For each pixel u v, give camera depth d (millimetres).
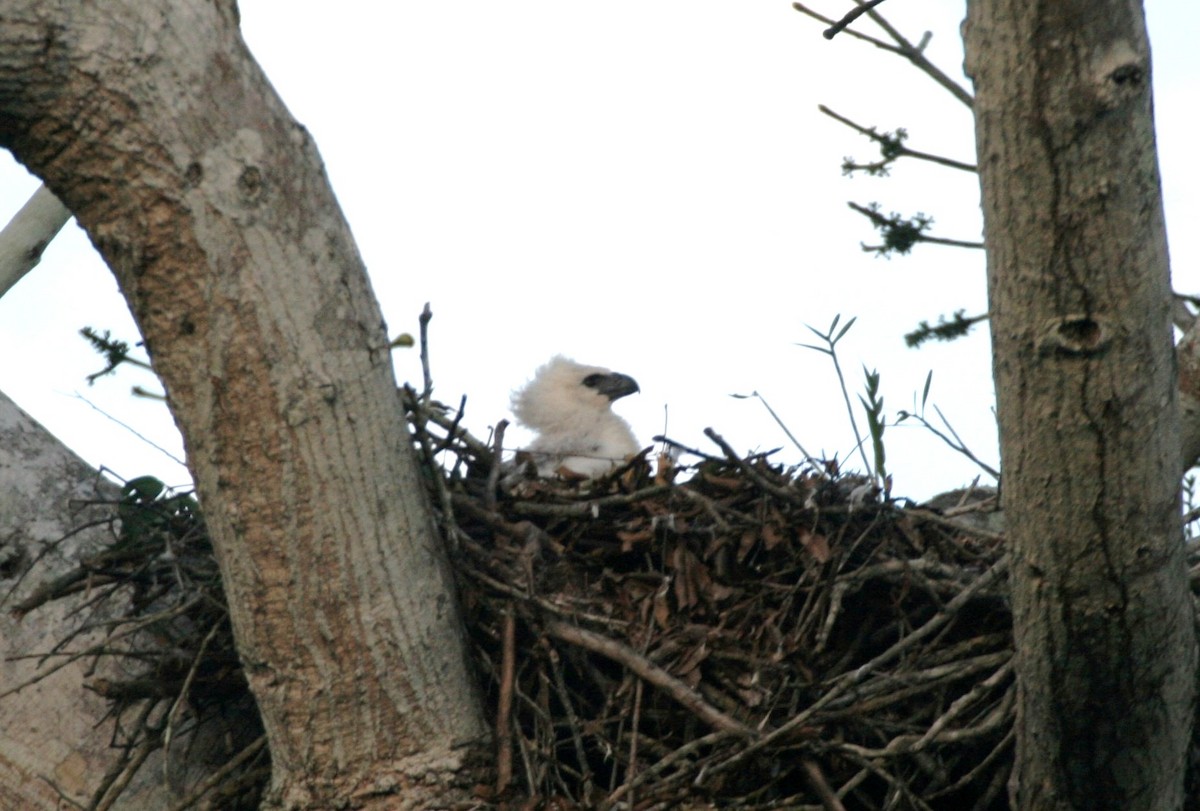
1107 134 6539
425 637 8969
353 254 8664
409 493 8883
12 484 10984
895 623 10109
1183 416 11039
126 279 8297
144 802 10094
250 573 8680
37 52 7723
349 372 8523
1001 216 6926
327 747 9023
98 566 10070
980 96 6738
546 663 9797
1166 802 8953
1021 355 7211
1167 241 6957
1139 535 7582
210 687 10148
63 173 8094
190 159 8070
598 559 10492
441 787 9023
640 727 9711
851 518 10336
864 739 9664
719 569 10281
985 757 9859
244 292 8234
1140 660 8062
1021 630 8211
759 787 9453
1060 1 6328
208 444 8484
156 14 8031
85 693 10305
